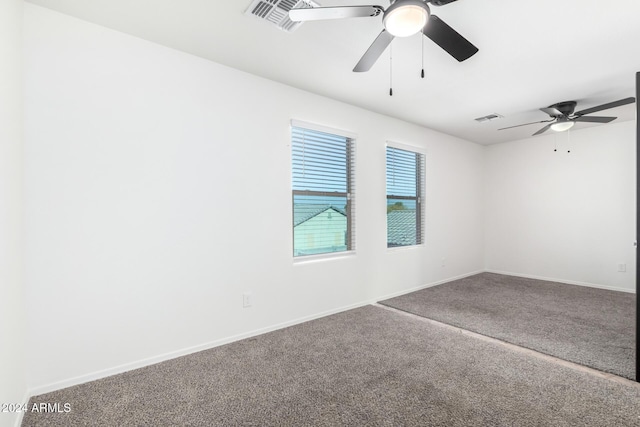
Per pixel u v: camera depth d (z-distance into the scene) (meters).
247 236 2.82
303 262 3.26
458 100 3.52
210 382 2.07
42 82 1.92
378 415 1.73
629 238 4.38
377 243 3.99
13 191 1.64
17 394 1.67
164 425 1.66
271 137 2.99
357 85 3.12
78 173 2.04
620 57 2.55
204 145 2.57
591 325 3.08
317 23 2.09
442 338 2.78
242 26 2.13
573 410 1.76
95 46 2.10
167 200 2.39
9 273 1.55
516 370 2.21
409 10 1.52
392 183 4.31
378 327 3.06
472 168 5.59
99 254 2.11
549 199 5.11
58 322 1.96
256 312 2.88
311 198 3.43
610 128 4.52
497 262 5.75
